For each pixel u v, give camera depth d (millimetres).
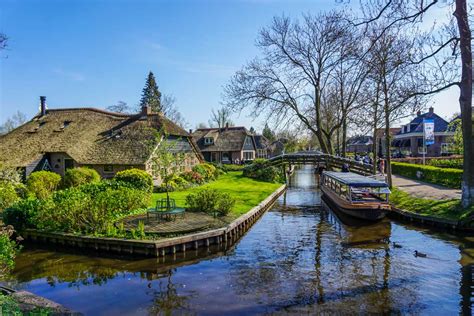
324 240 15508
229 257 13336
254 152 68938
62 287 10609
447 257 12672
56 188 23609
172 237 13984
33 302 8203
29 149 31812
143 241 13250
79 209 14688
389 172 24219
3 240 8766
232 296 9812
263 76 36562
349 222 19203
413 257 12781
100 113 37500
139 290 10328
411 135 57375
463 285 10258
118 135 31703
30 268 12219
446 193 21203
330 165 39156
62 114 37562
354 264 12219
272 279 11016
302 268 11961
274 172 37688
